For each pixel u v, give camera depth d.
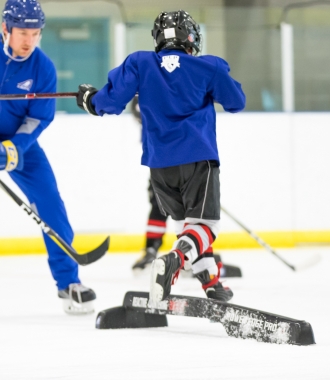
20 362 6.04
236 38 19.02
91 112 7.92
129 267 15.45
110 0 18.47
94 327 7.97
